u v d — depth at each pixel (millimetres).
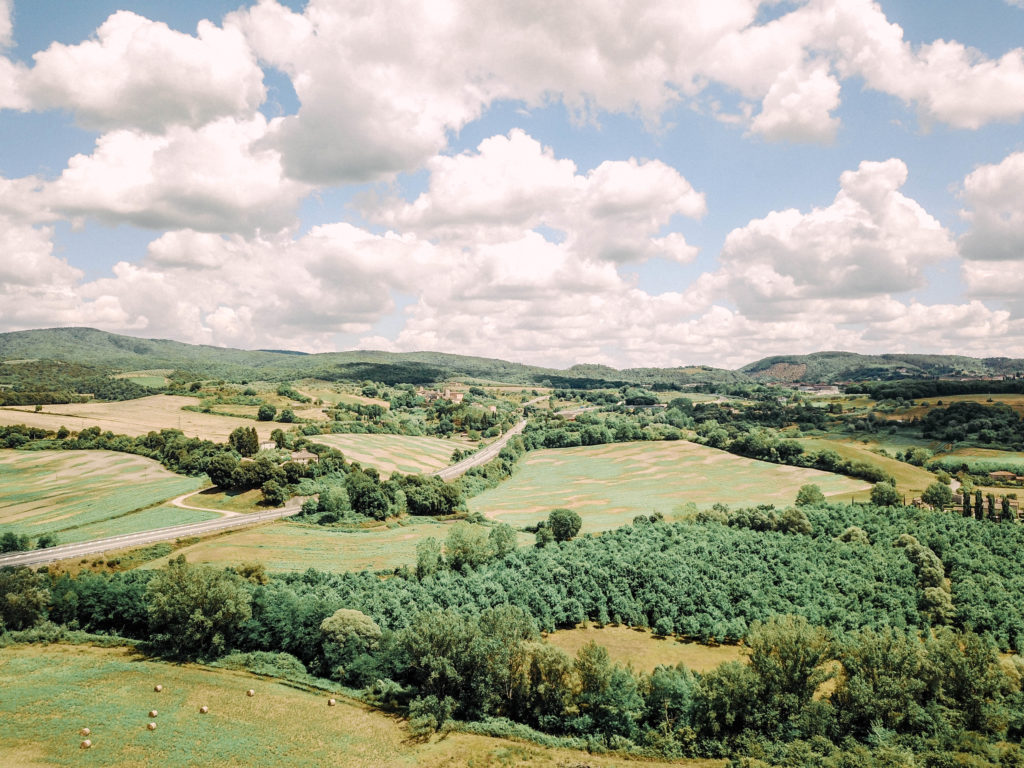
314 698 61344
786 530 115938
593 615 85688
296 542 109500
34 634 69875
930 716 57594
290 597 74562
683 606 83812
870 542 111438
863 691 58375
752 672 59031
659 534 111375
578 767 52531
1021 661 69188
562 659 61156
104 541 104438
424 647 61062
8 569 78000
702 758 55125
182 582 69500
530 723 60469
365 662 65062
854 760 50594
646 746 56188
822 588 90438
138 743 50312
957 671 59938
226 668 66062
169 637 67500
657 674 61000
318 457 172125
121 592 74875
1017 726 57500
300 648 70500
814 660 59719
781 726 57344
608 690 59562
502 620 65000
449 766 51625
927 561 98062
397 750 53500
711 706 57500
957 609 87688
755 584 89375
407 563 101500
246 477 142000
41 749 48125
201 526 116250
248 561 96250
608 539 109938
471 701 61344
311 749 52219
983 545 108812
